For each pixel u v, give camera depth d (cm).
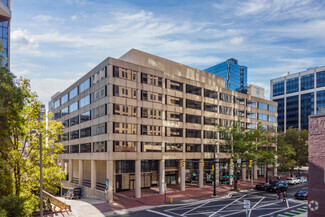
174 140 4791
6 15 5981
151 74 4544
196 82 5378
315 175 1889
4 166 2127
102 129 4172
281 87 13438
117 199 3975
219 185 5400
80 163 5138
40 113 2817
